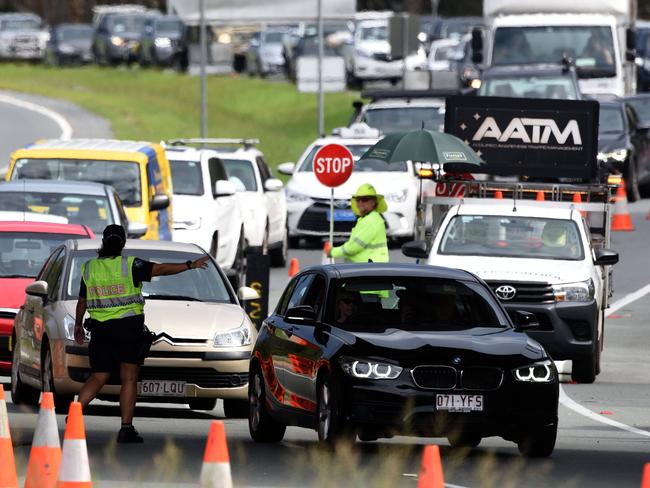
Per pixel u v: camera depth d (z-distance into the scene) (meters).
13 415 54.97
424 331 47.06
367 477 42.31
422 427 44.75
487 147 81.56
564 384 66.31
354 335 46.16
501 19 140.12
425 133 76.25
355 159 115.25
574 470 44.22
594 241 74.81
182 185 92.94
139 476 40.34
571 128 80.94
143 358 49.09
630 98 147.38
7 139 163.88
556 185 74.75
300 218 114.12
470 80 142.25
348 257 69.12
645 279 100.25
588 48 139.88
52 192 76.56
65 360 53.50
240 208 98.69
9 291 62.50
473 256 68.06
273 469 43.44
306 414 47.16
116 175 82.94
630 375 68.94
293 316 48.25
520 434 45.84
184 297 57.09
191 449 47.09
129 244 59.53
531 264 67.12
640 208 134.38
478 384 45.22
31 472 38.34
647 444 50.22
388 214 111.12
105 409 58.53
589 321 65.88
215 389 53.59
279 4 175.00
